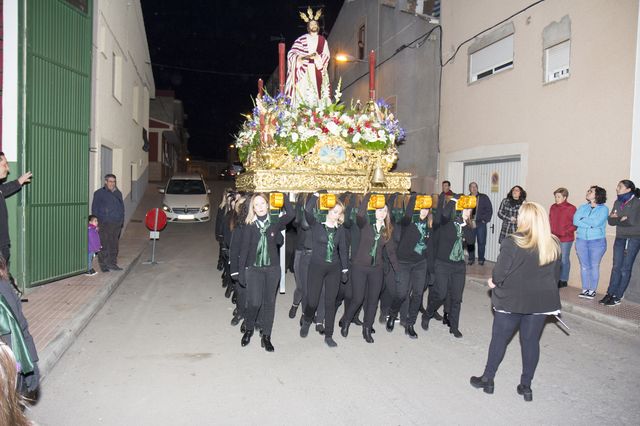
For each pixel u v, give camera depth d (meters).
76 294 8.14
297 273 7.52
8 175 7.97
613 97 8.62
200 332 6.81
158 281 10.19
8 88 7.98
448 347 6.31
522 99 10.83
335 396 4.80
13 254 8.03
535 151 10.45
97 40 11.43
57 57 8.62
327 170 8.45
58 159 8.77
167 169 36.59
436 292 6.68
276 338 6.62
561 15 9.72
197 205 18.44
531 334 4.70
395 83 17.17
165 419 4.30
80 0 9.16
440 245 6.59
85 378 5.17
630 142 8.33
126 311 7.83
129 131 17.36
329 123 8.33
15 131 8.02
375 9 18.89
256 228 6.04
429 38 14.73
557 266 4.66
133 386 4.98
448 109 13.70
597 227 8.38
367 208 6.22
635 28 8.23
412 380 5.22
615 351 6.23
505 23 11.33
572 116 9.48
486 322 7.48
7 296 3.17
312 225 6.26
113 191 10.37
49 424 4.20
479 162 12.91
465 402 4.70
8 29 7.93
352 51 21.73
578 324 7.43
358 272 6.31
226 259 8.77
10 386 1.88
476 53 12.55
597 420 4.38
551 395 4.89
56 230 8.82
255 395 4.80
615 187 8.60
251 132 9.39
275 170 8.06
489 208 11.73
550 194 10.05
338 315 8.03
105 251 10.23
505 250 4.60
